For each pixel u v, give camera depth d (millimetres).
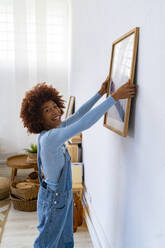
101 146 2238
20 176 4488
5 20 4676
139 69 1367
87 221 2895
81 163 3205
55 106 1845
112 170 1895
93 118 1459
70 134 1521
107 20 2004
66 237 1993
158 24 1137
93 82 2553
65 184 1828
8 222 2977
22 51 4750
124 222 1632
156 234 1182
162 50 1104
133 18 1436
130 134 1506
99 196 2328
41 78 4871
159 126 1145
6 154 5043
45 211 1805
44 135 1681
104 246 2139
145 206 1304
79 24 3455
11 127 4934
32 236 2695
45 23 4742
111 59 1818
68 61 4883
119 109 1617
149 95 1245
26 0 4656
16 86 4828
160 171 1138
